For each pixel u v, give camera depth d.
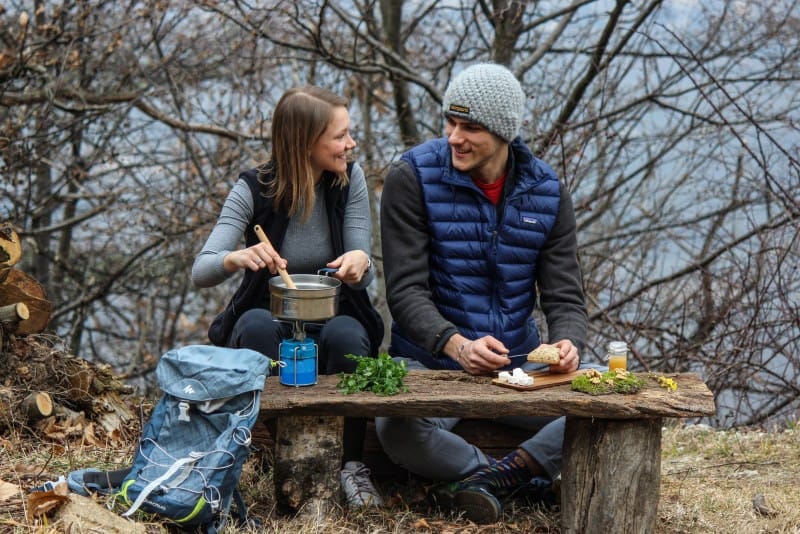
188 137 8.23
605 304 7.57
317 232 3.53
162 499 2.79
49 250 9.62
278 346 3.39
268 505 3.23
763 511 3.54
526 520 3.29
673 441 4.58
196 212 8.04
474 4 7.53
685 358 6.63
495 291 3.47
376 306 8.45
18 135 7.48
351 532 3.04
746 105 7.42
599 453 2.97
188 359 2.93
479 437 3.55
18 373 3.94
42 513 2.74
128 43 8.02
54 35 7.30
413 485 3.52
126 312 10.84
